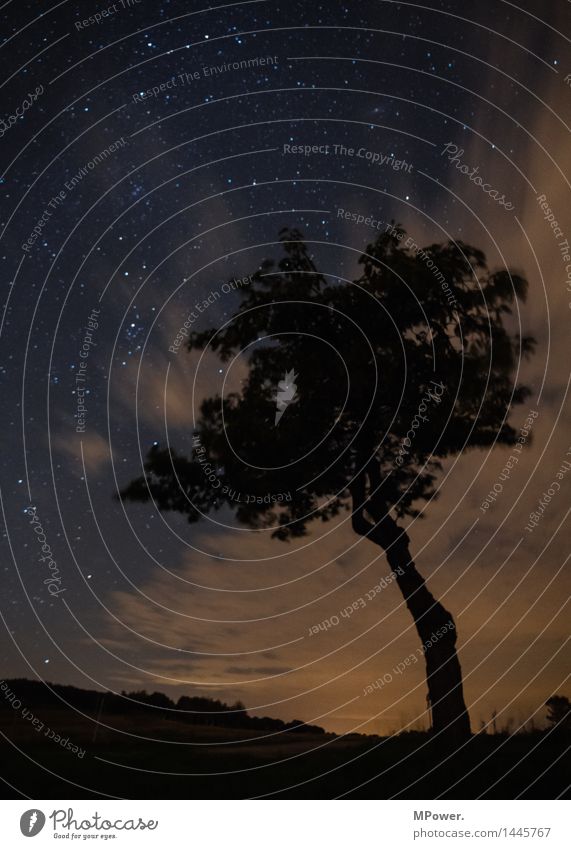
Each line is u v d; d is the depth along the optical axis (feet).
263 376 43.45
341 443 42.96
